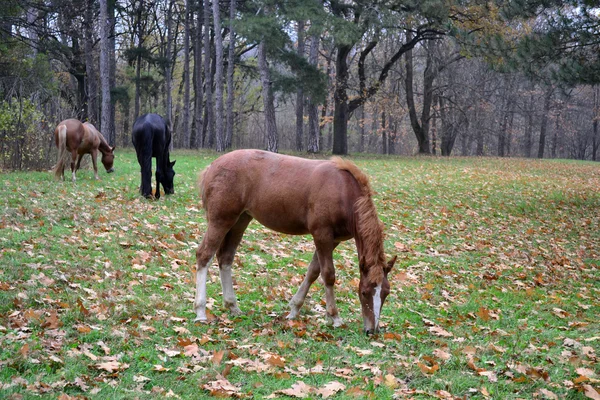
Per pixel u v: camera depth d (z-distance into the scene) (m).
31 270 6.55
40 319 5.14
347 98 32.56
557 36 14.69
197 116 36.06
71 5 27.70
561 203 15.74
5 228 8.27
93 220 9.41
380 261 5.34
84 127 14.11
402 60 44.22
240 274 7.40
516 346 5.36
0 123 16.38
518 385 4.45
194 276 7.10
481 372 4.61
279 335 5.30
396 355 4.91
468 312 6.55
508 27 26.44
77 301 5.65
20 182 13.08
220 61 29.05
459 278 8.07
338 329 5.60
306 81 26.27
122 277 6.75
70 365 4.27
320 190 5.55
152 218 9.98
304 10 23.39
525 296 7.48
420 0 25.77
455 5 27.09
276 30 24.00
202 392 4.08
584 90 54.78
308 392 4.09
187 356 4.67
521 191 17.50
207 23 33.69
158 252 8.02
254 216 5.99
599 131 61.75
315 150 33.00
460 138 58.09
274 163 5.89
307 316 6.00
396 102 42.59
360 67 32.69
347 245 9.46
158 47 46.31
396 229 10.91
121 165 18.70
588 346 5.40
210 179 5.93
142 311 5.67
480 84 43.59
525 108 52.16
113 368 4.29
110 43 37.09
